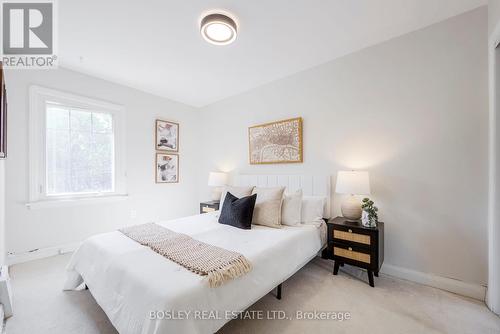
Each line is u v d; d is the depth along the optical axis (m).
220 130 3.95
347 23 1.94
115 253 1.49
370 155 2.31
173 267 1.29
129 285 1.19
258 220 2.26
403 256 2.11
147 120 3.57
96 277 1.48
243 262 1.34
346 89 2.47
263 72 2.88
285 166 3.00
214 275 1.17
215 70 2.82
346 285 1.96
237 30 2.01
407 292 1.85
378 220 2.26
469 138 1.82
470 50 1.81
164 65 2.68
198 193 4.35
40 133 2.55
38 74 2.53
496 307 1.57
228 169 3.81
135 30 2.00
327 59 2.56
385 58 2.22
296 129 2.85
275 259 1.59
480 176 1.77
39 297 1.76
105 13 1.77
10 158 2.35
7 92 2.33
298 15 1.83
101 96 3.04
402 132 2.12
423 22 1.95
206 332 1.07
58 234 2.68
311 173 2.75
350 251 2.02
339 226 2.09
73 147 2.83
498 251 1.58
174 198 3.95
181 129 4.06
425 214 2.01
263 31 2.04
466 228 1.83
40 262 2.41
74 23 1.89
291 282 2.02
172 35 2.08
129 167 3.35
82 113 2.91
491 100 1.65
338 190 2.17
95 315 1.55
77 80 2.82
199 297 1.08
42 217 2.56
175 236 1.80
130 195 3.35
